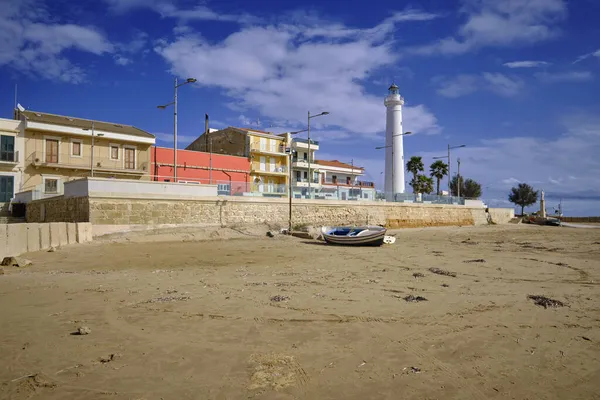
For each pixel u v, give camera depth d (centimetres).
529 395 497
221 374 543
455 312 879
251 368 563
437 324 786
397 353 630
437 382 529
